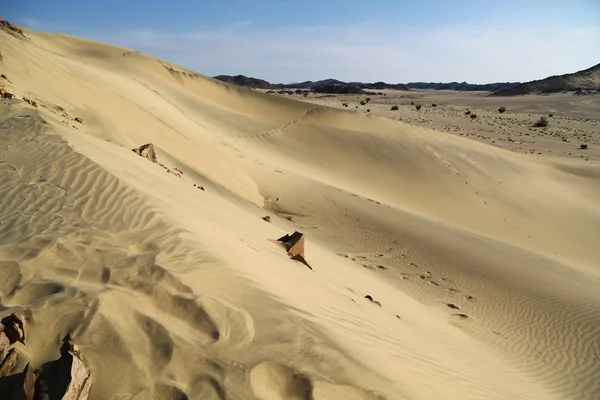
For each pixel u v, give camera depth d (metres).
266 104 39.78
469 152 33.62
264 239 8.68
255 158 23.69
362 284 9.55
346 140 33.00
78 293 3.97
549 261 16.14
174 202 7.63
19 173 6.83
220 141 23.77
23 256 4.52
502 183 29.97
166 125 19.22
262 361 3.67
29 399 2.97
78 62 25.22
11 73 13.33
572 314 11.13
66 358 3.17
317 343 4.09
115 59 39.50
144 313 3.96
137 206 6.37
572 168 35.31
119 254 4.88
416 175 29.28
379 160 30.81
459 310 10.77
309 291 6.00
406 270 13.15
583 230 25.59
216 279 4.81
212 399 3.24
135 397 3.20
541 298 11.98
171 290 4.36
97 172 7.23
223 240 6.53
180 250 5.26
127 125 15.85
